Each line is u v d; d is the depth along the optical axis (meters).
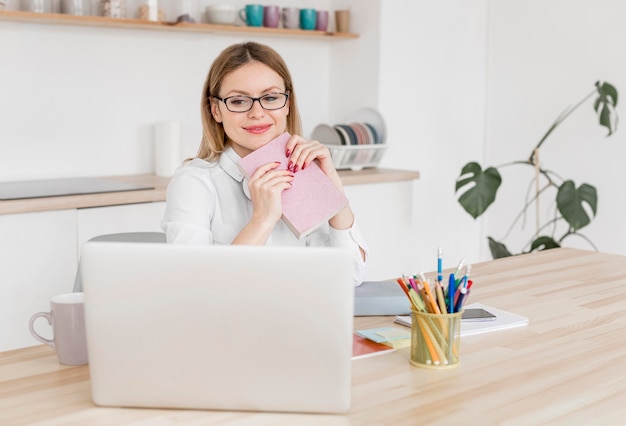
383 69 4.02
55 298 1.46
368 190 3.72
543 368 1.43
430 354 1.42
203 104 1.88
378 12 3.97
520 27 4.36
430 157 4.34
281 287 1.19
